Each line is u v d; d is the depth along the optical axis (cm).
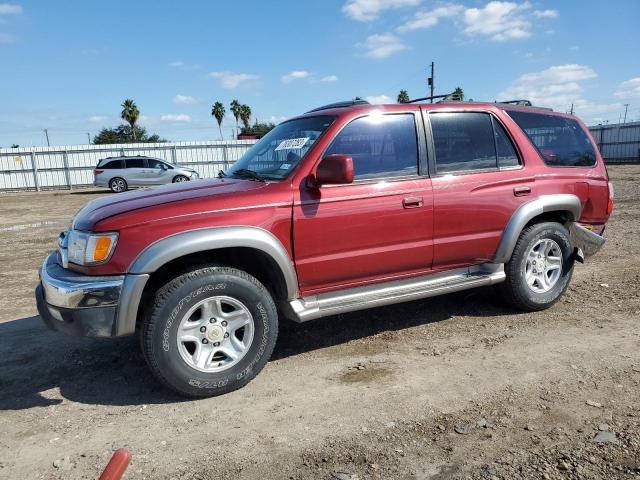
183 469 264
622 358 371
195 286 327
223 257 364
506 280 468
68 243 345
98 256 318
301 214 360
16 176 3072
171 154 3262
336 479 251
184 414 322
